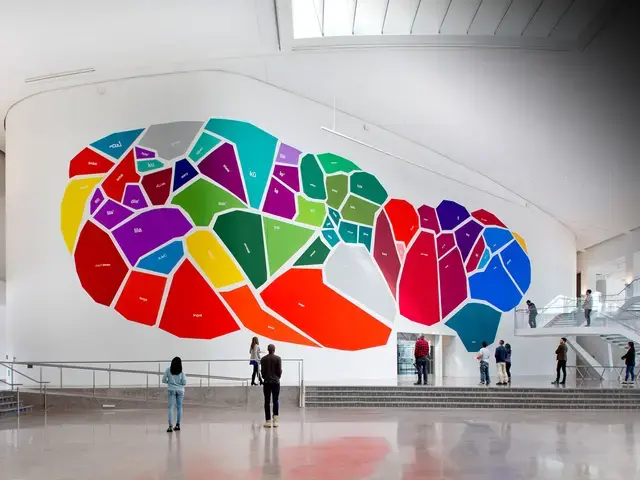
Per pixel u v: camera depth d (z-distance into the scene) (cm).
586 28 1661
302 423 1211
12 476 719
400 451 880
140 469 754
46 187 1858
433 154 2336
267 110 1958
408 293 2178
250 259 1842
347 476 710
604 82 1789
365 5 1789
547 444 952
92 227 1811
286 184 1953
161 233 1788
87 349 1762
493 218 2514
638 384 1909
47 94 1891
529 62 1852
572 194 2550
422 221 2266
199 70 1875
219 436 1034
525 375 2506
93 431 1112
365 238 2095
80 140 1856
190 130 1842
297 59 1894
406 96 2072
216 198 1823
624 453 873
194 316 1758
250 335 1808
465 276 2370
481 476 712
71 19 1583
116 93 1862
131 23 1628
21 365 1812
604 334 2228
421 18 1805
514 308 2533
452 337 2316
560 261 2828
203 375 1572
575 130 2062
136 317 1758
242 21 1683
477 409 1526
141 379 1738
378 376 2047
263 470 745
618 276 3238
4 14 1533
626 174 2253
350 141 2131
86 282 1789
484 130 2202
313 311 1931
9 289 1884
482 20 1773
